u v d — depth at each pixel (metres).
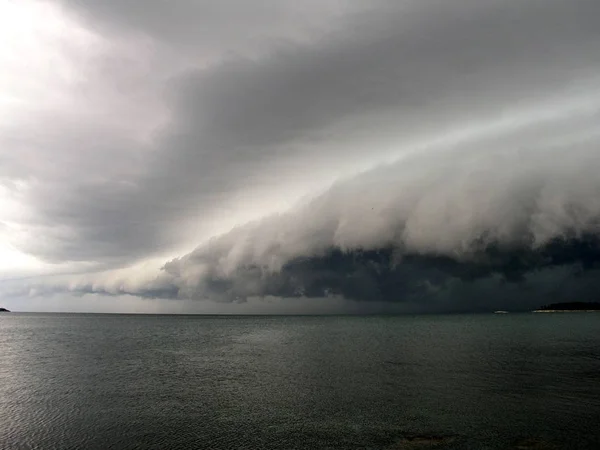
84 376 49.94
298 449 25.05
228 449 25.36
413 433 27.23
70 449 25.89
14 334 118.12
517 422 28.98
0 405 36.22
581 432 26.78
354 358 62.75
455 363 55.19
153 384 44.75
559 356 59.91
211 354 71.38
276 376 48.66
